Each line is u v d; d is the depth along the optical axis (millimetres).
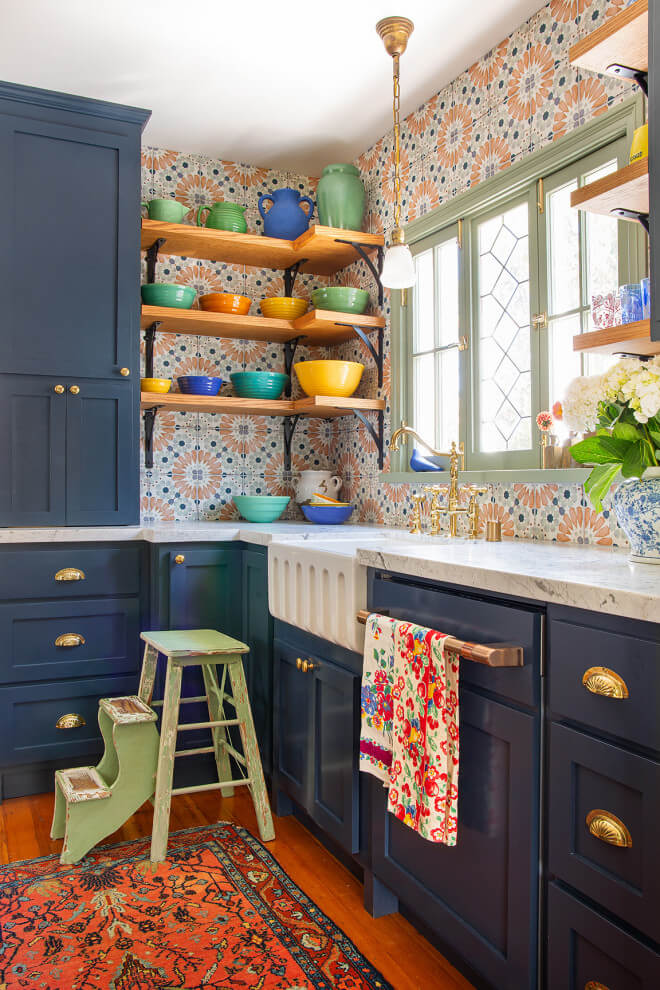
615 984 1079
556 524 2154
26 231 2582
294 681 2150
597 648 1109
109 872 1914
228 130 3053
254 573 2537
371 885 1729
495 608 1324
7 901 1769
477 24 2314
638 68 1580
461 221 2635
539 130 2250
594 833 1098
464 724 1412
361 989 1452
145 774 2078
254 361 3428
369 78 2643
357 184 3088
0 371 2545
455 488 2275
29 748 2492
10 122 2555
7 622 2477
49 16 2275
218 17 2281
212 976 1482
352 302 3037
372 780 1708
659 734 1001
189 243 3055
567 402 1589
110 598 2609
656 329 1419
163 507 3252
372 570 1776
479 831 1360
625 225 1926
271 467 3461
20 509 2580
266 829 2109
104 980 1469
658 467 1460
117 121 2701
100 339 2684
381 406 3080
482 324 2578
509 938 1271
